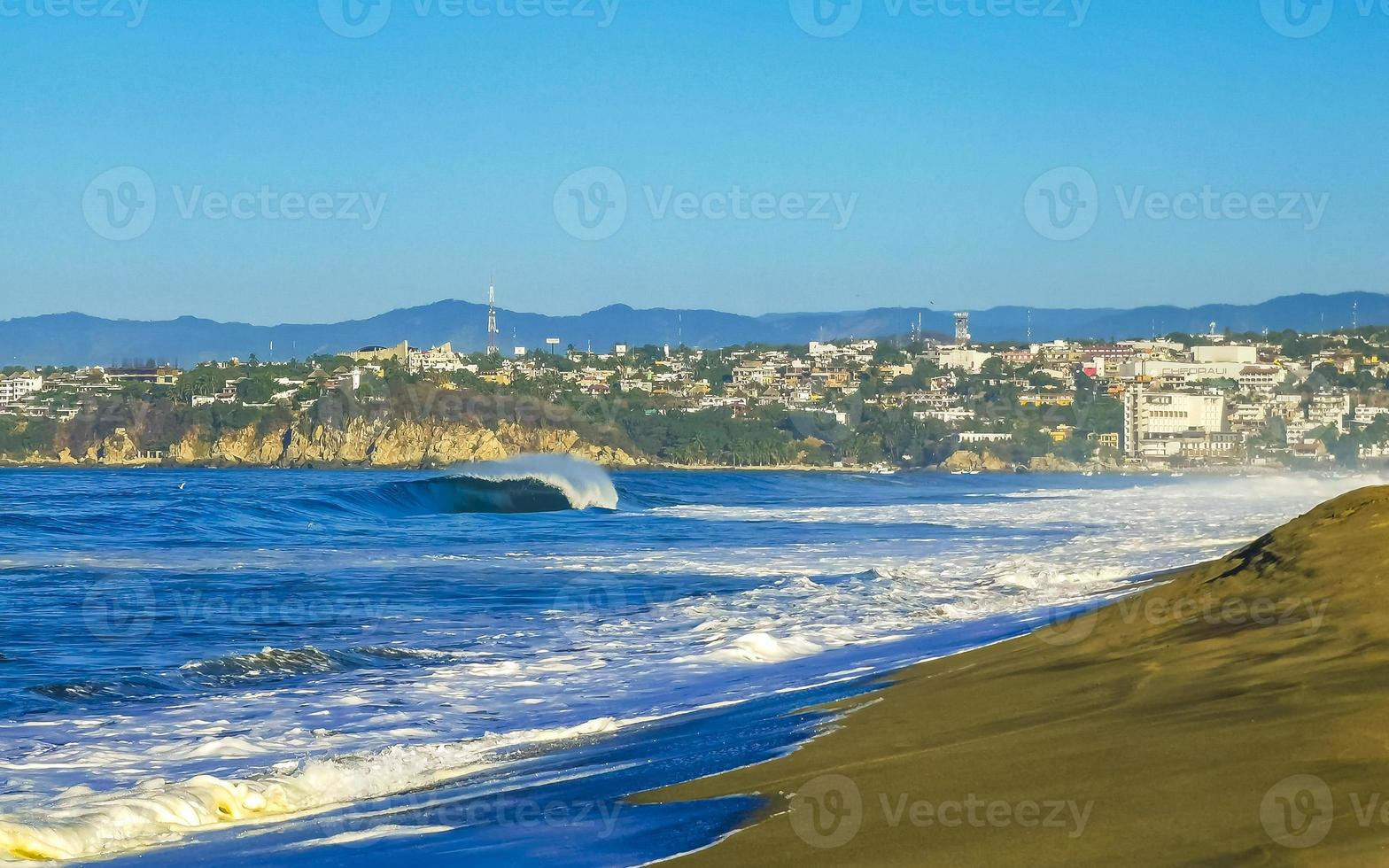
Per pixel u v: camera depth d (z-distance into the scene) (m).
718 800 10.37
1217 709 10.80
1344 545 15.98
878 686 15.58
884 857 8.18
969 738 11.50
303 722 16.14
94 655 21.45
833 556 42.22
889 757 11.14
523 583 33.62
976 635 20.09
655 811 10.27
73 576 34.41
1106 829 8.11
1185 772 9.02
